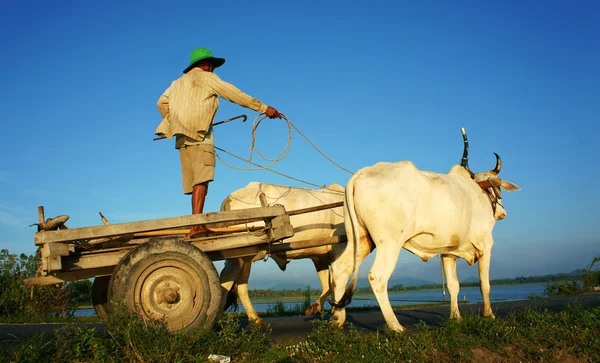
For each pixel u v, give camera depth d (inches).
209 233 263.1
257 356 212.1
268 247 266.1
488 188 327.9
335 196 372.2
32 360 186.7
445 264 318.0
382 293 263.9
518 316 298.2
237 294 353.1
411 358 213.5
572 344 241.8
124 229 217.3
